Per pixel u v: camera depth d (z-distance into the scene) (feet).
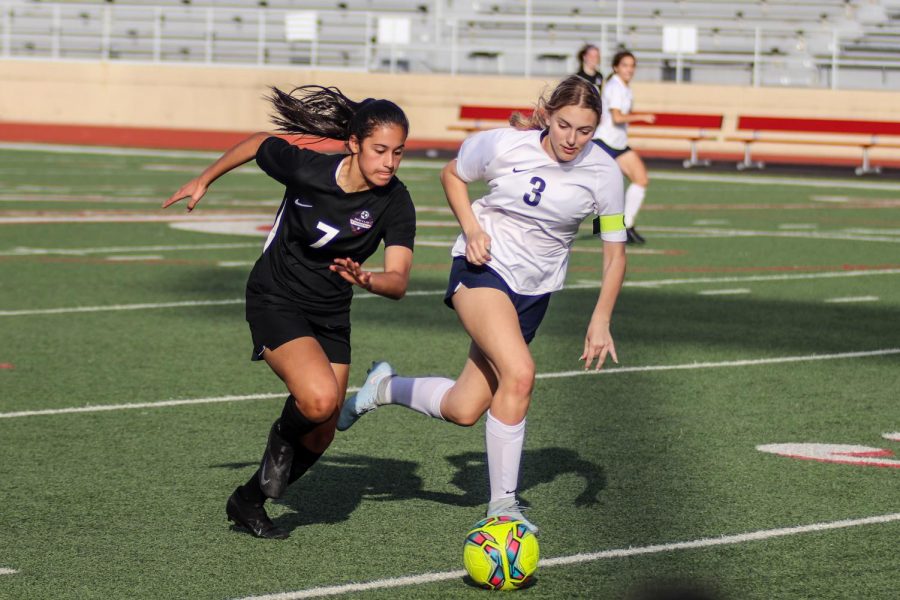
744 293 99.55
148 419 57.82
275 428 40.11
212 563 38.68
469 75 287.48
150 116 299.58
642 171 130.21
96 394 62.80
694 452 52.95
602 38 272.10
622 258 41.70
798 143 235.81
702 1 295.69
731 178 225.76
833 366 71.87
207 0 314.96
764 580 37.45
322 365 39.34
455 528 42.52
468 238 40.45
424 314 88.48
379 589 36.45
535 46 294.87
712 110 268.41
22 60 303.89
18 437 54.34
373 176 38.45
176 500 45.47
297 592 36.09
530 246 41.24
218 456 51.57
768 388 65.98
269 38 307.58
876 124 234.79
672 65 280.72
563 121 38.99
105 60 305.32
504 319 40.11
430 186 197.57
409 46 282.36
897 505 45.52
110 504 44.91
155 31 304.71
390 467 50.57
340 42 300.61
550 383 66.74
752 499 46.09
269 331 40.11
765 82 281.13
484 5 302.04
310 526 42.65
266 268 40.91
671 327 84.07
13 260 111.75
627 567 38.52
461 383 42.52
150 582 36.94
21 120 305.12
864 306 93.76
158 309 88.22
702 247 129.70
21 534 41.45
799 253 125.70
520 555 36.17
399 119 38.34
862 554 39.96
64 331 79.51
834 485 48.08
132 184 192.65
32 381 65.57
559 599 35.68
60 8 317.42
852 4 291.99
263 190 193.47
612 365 71.56
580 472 49.70
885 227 151.33
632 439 55.16
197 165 233.55
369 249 40.81
